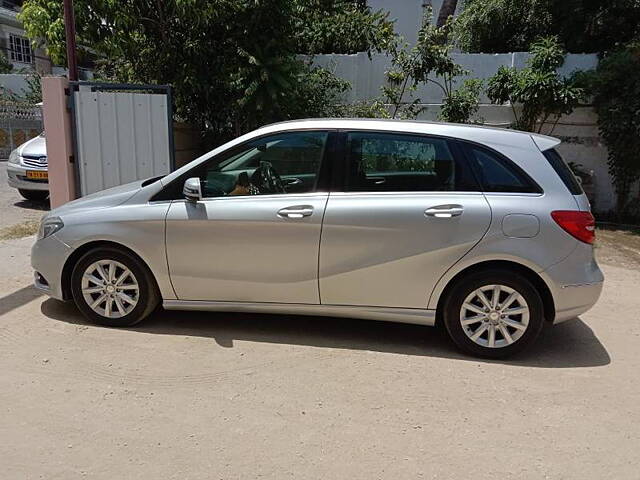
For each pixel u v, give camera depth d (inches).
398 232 160.1
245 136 173.6
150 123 292.2
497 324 161.8
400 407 135.8
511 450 119.9
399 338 178.1
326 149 168.1
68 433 121.8
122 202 176.6
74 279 177.9
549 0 428.1
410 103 385.7
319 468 112.2
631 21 411.2
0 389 139.3
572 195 160.6
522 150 163.2
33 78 763.4
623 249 303.9
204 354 161.3
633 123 336.5
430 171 164.4
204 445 118.7
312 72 373.1
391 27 455.8
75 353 159.9
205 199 170.6
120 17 326.0
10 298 202.7
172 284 173.3
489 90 378.3
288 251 165.0
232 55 343.9
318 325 186.5
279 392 141.3
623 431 128.3
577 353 171.3
